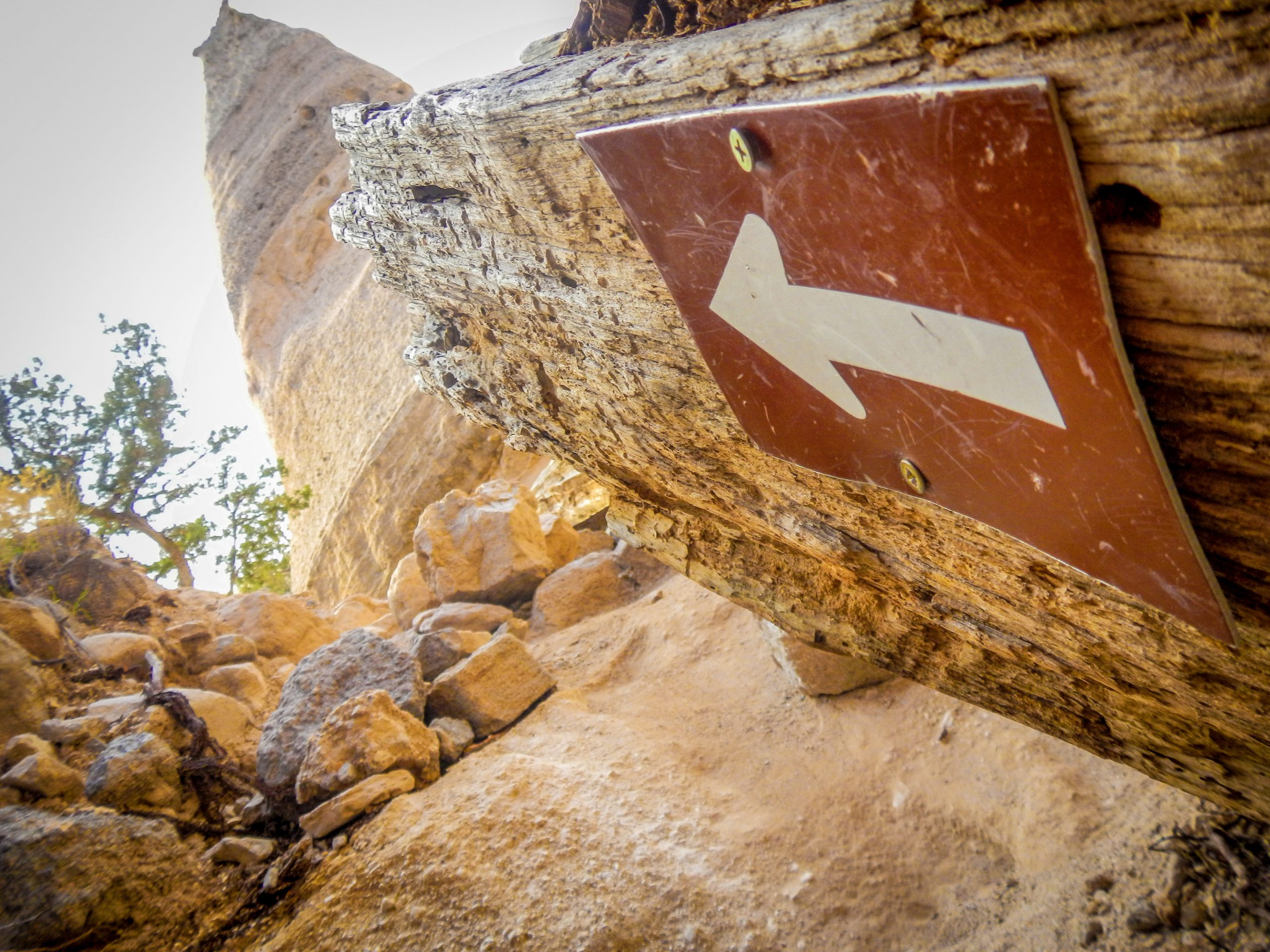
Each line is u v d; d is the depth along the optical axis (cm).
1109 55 98
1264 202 96
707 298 186
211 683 764
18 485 1012
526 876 413
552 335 285
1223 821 350
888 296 141
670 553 366
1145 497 128
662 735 571
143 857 435
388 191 317
